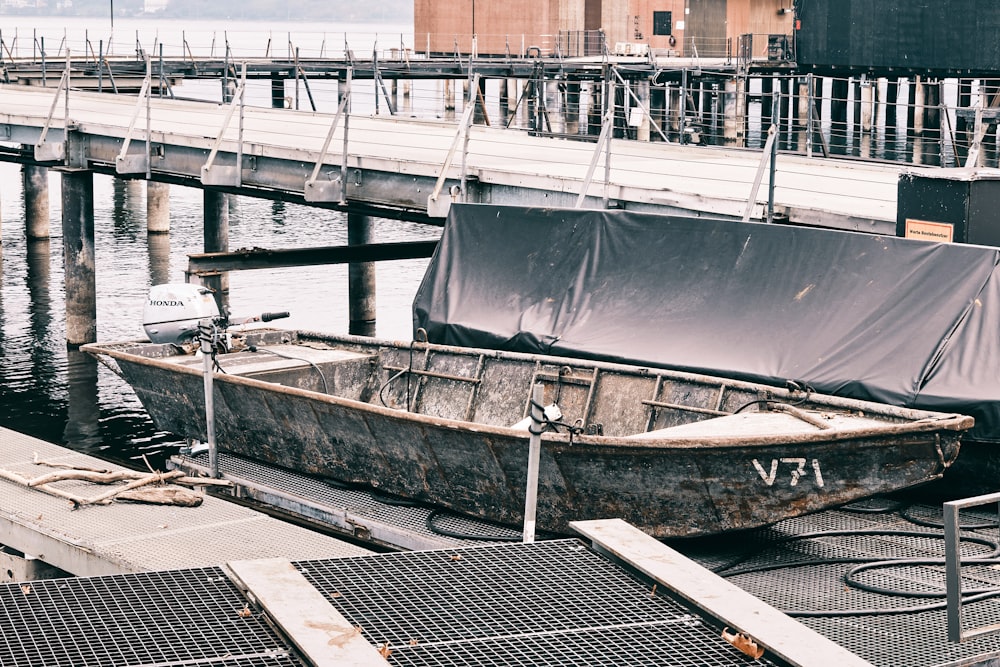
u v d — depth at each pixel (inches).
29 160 1084.5
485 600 276.2
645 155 914.7
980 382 460.4
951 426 415.2
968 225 523.2
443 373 582.6
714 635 261.1
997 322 472.4
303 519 521.0
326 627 251.3
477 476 489.7
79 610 265.6
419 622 263.9
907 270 494.9
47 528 464.1
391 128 1087.0
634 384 526.3
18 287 1180.5
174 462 581.6
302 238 1430.9
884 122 2379.4
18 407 813.2
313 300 1122.0
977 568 419.2
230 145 871.1
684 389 513.7
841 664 242.1
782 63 1958.7
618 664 247.8
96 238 1428.4
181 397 598.2
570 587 284.8
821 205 663.1
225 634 255.8
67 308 963.3
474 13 2308.1
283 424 553.9
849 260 507.5
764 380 496.7
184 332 624.7
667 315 534.6
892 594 397.4
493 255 592.7
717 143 1966.0
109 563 434.9
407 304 1115.3
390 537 489.7
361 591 279.1
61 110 1173.1
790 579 417.1
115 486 519.5
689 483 440.8
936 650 354.6
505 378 561.6
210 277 813.9
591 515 466.3
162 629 257.1
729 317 520.1
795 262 518.3
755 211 629.0
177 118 1134.4
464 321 584.1
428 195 764.6
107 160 959.6
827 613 381.1
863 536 457.4
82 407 815.1
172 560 430.3
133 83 1887.3
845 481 428.8
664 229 552.4
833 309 500.7
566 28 2218.3
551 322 559.8
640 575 289.3
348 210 849.5
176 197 1830.7
